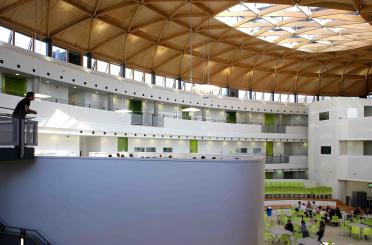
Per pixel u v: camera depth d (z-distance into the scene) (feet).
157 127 116.57
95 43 100.94
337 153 134.21
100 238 40.34
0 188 44.68
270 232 74.43
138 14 96.73
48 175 42.52
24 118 40.83
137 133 109.29
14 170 44.09
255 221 41.45
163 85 131.03
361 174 125.59
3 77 76.69
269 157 150.92
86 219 40.91
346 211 117.08
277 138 155.12
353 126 129.39
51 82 86.69
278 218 98.37
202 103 135.03
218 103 140.67
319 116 145.18
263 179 45.91
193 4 91.40
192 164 39.27
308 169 151.02
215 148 144.97
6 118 38.78
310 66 154.40
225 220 39.09
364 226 82.28
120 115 104.01
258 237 42.34
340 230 90.17
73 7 84.99
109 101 105.19
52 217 42.09
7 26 79.41
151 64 122.52
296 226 82.48
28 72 76.28
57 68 84.28
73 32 92.99
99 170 40.81
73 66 89.25
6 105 69.00
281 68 153.79
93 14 90.02
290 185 140.97
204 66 137.69
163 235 39.06
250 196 40.75
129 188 39.88
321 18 99.60
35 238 41.45
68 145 92.48
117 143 110.63
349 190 134.82
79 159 41.52
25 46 84.43
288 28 112.16
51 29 88.12
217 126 138.62
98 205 40.63
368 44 125.39
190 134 128.67
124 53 110.52
